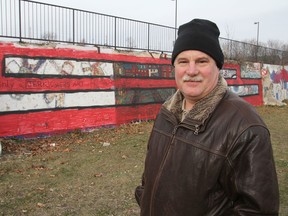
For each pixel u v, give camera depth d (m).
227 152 1.38
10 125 9.02
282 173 6.47
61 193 5.31
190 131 1.52
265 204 1.28
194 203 1.44
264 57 24.05
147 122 13.06
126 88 12.42
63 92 10.30
